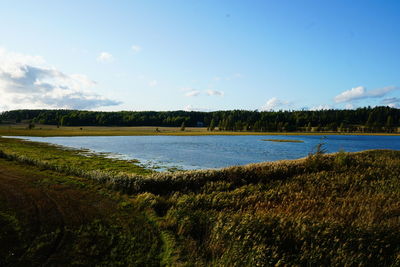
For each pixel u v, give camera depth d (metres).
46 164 20.80
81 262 6.28
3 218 8.71
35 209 9.89
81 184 14.66
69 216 9.36
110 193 13.12
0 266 5.89
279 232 7.83
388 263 6.59
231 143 78.38
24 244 7.00
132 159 38.47
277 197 12.96
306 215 9.36
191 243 7.46
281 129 181.25
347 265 6.23
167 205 11.21
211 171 17.16
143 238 7.85
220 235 7.60
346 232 7.77
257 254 6.45
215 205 11.39
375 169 17.48
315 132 173.25
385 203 10.74
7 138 74.31
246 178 16.45
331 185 14.68
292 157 43.78
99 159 36.53
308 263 6.44
